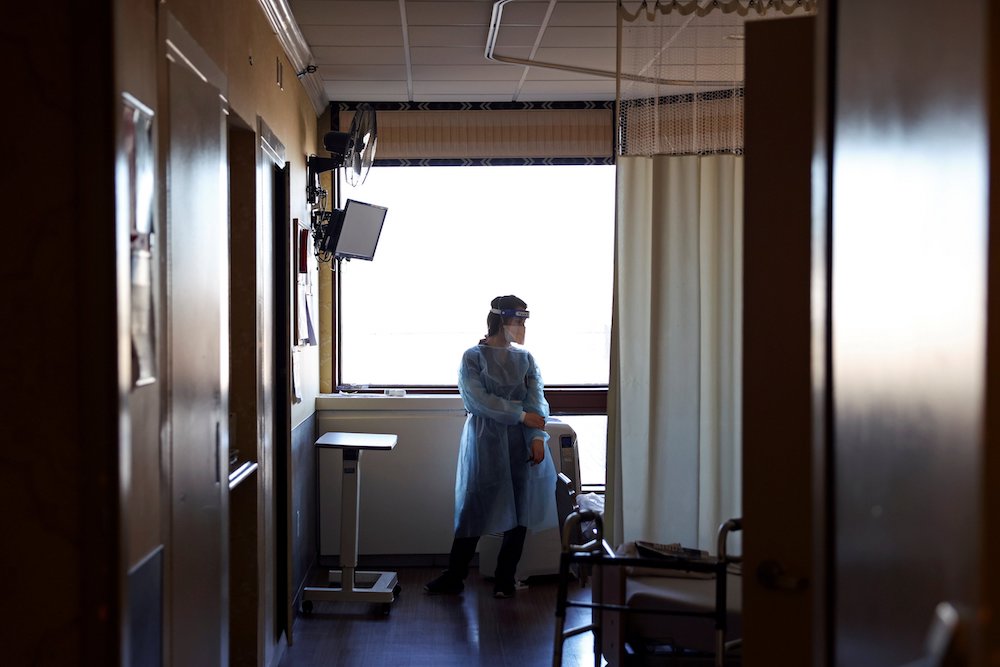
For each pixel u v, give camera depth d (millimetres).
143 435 2031
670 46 3465
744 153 2053
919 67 1042
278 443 4336
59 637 1724
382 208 5289
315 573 5527
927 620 1002
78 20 1697
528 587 5234
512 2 4266
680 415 3391
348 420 5621
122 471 1729
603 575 3260
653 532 3389
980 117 885
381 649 4207
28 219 1706
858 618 1252
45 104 1703
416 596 5070
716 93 3455
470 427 5129
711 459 3396
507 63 5230
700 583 3094
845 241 1332
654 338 3396
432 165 6289
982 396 877
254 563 3527
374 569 5645
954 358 939
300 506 4863
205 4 2715
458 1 4238
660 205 3422
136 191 1969
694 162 3434
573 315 6473
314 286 5531
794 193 2045
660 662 3139
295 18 4441
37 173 1705
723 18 3449
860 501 1248
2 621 1721
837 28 1395
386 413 5652
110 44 1708
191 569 2457
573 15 4461
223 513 2850
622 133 3482
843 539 1329
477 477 5039
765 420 2033
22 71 1703
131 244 1928
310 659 4074
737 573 3152
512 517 5008
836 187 1386
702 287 3434
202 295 2609
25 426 1711
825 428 1415
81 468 1719
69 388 1715
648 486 3393
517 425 5113
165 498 2209
